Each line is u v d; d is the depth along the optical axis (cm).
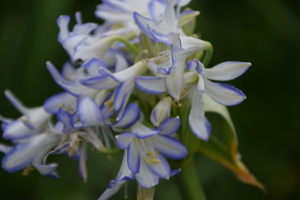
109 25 55
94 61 48
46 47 64
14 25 66
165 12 49
